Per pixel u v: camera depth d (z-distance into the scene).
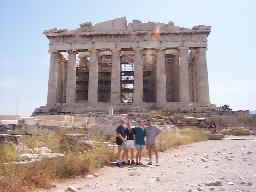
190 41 62.59
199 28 62.34
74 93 63.44
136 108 56.47
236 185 9.95
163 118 46.09
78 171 13.33
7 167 11.48
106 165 16.23
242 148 23.33
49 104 62.62
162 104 59.09
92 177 12.95
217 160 16.95
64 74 71.88
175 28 63.06
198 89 62.41
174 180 11.47
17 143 16.28
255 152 20.27
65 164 13.34
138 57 62.66
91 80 62.75
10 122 24.23
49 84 63.69
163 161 17.98
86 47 64.50
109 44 63.97
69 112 56.53
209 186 9.89
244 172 12.66
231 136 39.75
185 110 55.91
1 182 9.94
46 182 11.20
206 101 59.84
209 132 39.72
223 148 24.11
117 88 62.03
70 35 65.19
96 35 64.50
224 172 12.80
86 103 61.19
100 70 74.00
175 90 68.25
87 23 64.88
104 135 26.09
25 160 13.72
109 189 10.20
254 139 34.00
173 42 62.81
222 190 9.16
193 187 9.86
